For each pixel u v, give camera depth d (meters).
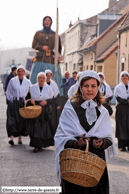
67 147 3.06
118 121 7.66
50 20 11.27
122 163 6.37
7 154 6.98
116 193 4.64
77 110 3.15
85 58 31.09
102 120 3.16
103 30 27.73
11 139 7.95
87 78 3.12
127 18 18.53
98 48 26.55
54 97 8.09
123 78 7.84
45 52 11.14
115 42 26.53
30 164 6.16
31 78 11.27
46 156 6.87
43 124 7.35
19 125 7.97
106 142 3.09
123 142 7.60
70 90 8.41
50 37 11.24
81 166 2.72
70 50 40.41
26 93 8.13
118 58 19.69
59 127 3.21
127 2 25.77
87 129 3.12
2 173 5.53
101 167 2.76
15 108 8.01
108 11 27.50
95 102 3.16
